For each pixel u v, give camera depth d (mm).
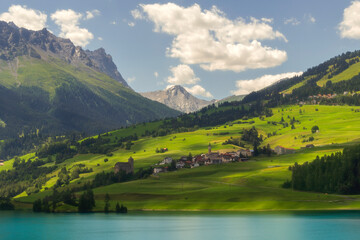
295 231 171500
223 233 170625
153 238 164500
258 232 171500
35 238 166500
